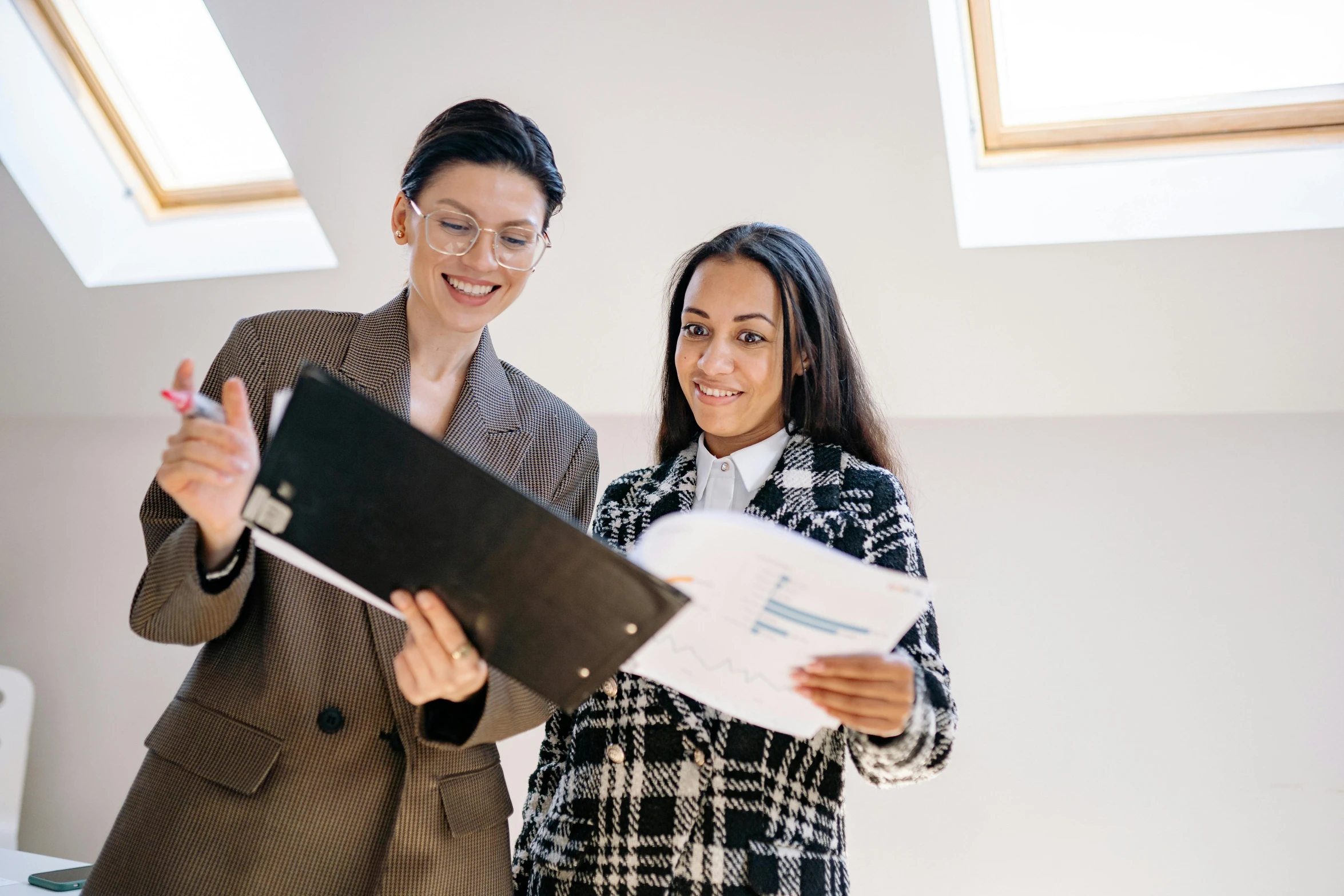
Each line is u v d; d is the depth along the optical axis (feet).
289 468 3.09
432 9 8.17
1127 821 8.62
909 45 7.64
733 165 8.55
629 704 4.15
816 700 3.43
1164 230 8.24
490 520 3.05
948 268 8.71
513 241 4.34
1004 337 8.98
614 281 9.39
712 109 8.28
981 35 8.39
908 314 9.04
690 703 4.05
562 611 3.10
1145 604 8.90
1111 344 8.84
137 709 11.25
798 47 7.82
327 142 9.08
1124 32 8.64
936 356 9.22
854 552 4.10
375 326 4.49
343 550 3.17
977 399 9.40
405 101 8.73
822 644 3.25
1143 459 9.11
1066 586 9.09
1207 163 8.37
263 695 3.89
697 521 3.10
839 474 4.37
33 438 12.13
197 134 10.52
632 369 9.88
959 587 9.29
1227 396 8.91
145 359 11.25
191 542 3.56
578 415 4.97
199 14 10.03
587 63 8.23
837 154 8.30
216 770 3.82
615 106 8.41
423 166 4.34
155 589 3.59
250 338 4.32
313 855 3.85
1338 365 8.51
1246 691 8.57
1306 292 8.21
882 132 8.11
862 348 9.31
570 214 9.07
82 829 11.09
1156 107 8.51
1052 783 8.83
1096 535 9.10
